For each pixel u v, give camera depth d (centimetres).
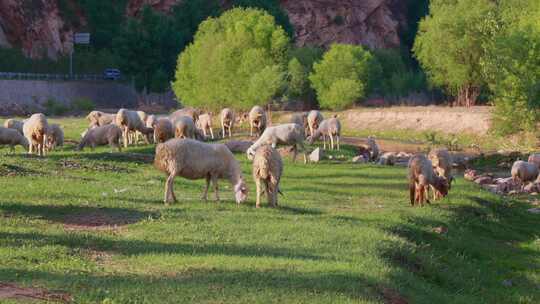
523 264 2245
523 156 5453
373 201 2736
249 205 2309
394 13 19362
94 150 4119
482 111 7981
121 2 16525
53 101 11056
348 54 10050
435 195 2864
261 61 8894
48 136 4031
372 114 8825
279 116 9256
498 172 4962
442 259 2056
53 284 1298
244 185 2303
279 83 8619
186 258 1552
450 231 2383
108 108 12700
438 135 7681
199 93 9338
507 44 6291
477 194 3175
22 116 10444
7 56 12975
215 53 9081
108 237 1738
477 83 8850
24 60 13312
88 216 1992
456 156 5912
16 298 1196
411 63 18688
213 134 5981
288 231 1914
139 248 1645
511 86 6256
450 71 8869
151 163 3466
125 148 4269
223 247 1684
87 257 1553
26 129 3544
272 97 8919
